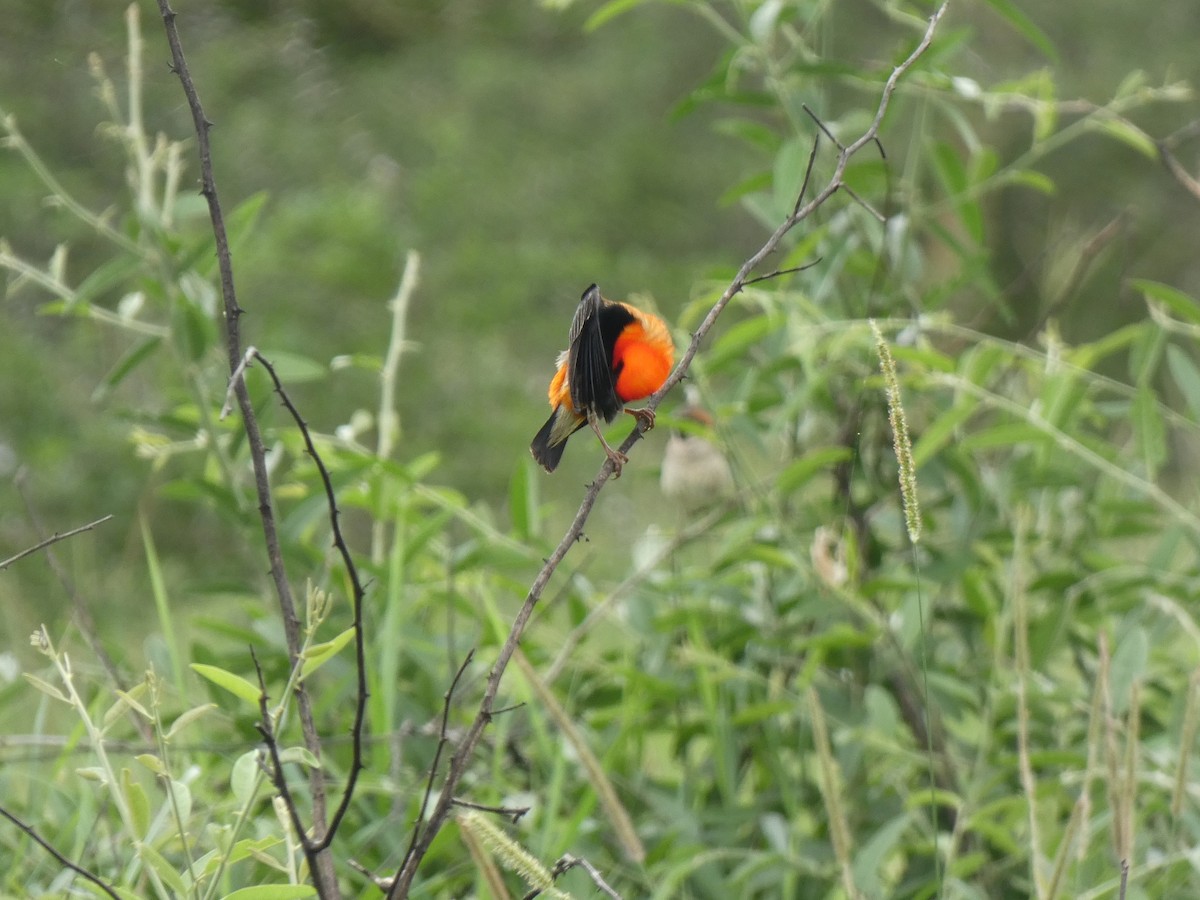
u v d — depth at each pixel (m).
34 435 20.58
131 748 7.64
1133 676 7.86
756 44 9.83
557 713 6.87
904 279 10.06
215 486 8.63
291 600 5.55
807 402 9.77
